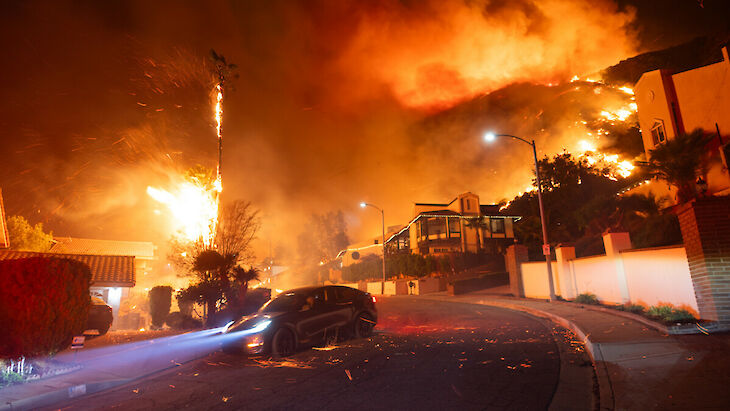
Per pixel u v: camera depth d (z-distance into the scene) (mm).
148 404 5977
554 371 6805
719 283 8648
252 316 9859
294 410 5324
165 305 18375
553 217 33781
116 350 10688
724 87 24125
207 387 6770
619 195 31469
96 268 23203
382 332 12453
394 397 5676
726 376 5488
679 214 9797
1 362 7215
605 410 4828
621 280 14539
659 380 5625
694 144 23188
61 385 6820
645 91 29156
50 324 7730
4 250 20438
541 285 22500
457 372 6926
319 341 10094
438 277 39094
